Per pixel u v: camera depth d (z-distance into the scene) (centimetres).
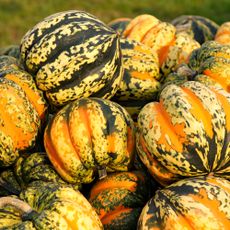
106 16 303
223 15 292
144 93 103
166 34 114
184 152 83
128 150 91
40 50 94
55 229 78
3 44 268
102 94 96
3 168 97
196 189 81
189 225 79
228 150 84
